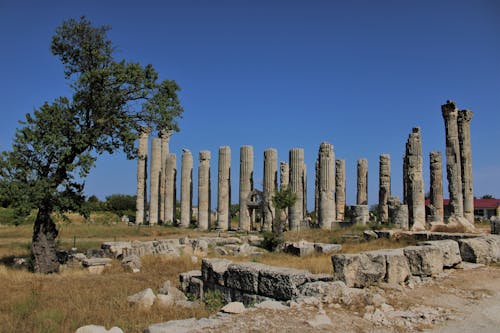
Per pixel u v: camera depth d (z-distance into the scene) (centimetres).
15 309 1248
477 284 1395
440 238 2566
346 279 1256
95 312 1200
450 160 4172
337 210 5119
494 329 938
